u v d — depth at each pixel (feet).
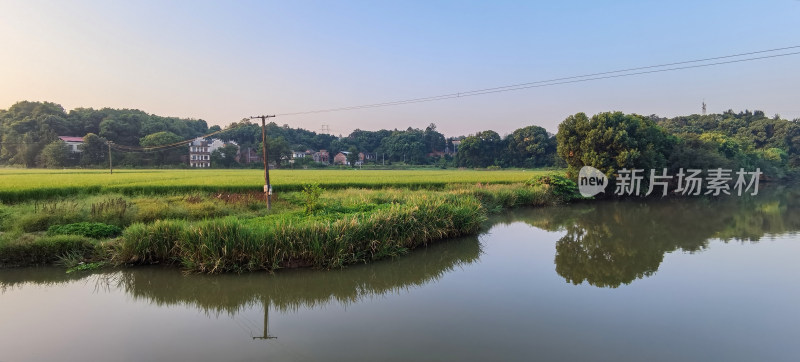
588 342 22.99
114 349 22.43
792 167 193.67
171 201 60.23
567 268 40.06
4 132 245.04
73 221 45.93
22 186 67.36
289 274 35.70
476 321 26.23
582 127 109.29
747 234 58.49
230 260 35.76
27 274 35.22
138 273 35.53
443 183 95.91
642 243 52.37
